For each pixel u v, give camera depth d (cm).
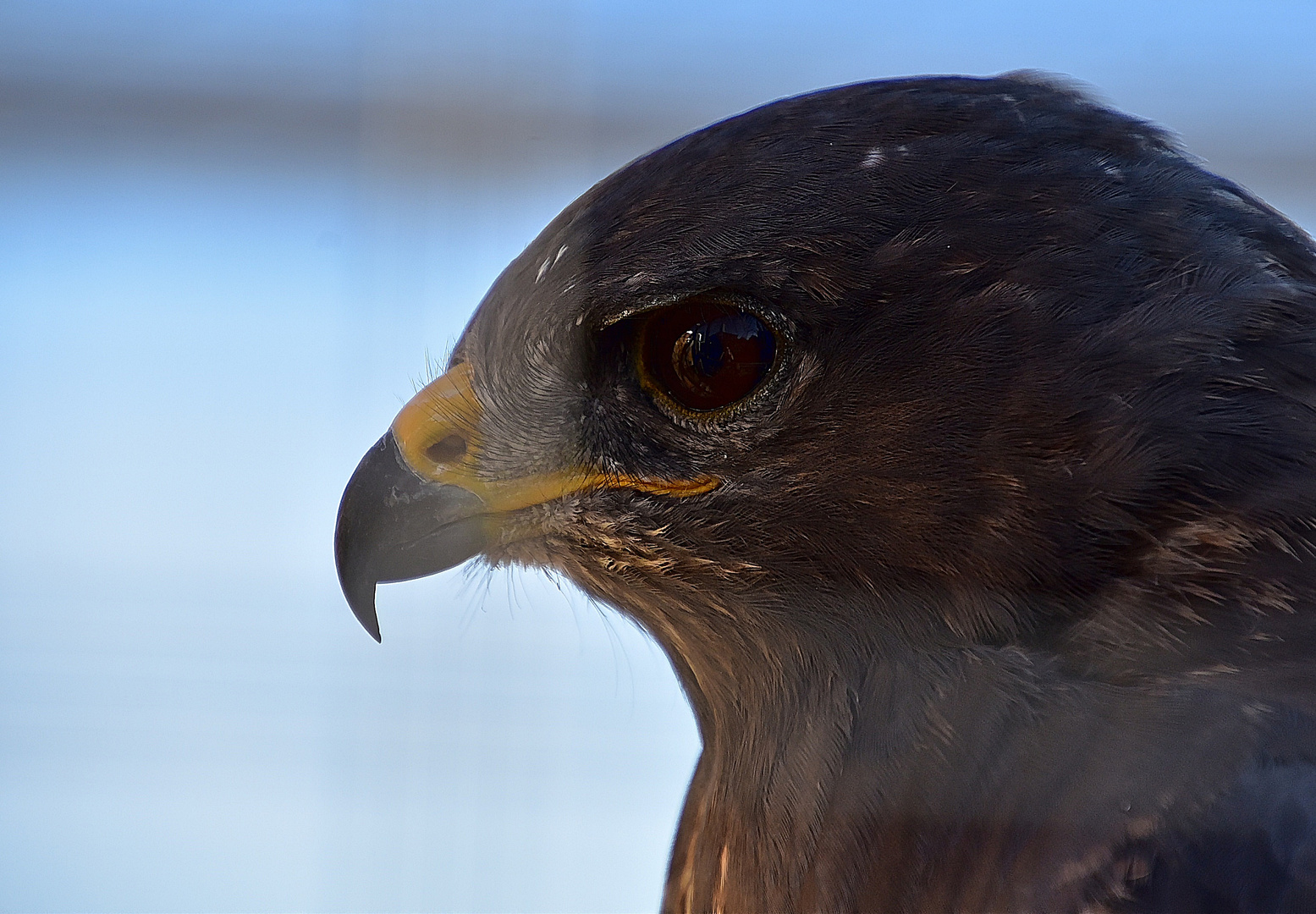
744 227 178
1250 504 178
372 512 180
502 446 180
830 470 179
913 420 178
